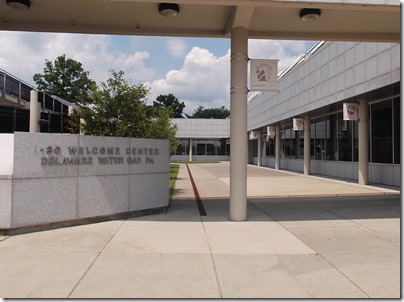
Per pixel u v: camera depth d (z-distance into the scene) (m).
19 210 7.67
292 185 18.72
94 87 12.48
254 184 19.33
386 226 8.79
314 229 8.44
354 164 21.06
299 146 31.11
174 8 8.72
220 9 9.12
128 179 9.62
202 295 4.65
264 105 35.75
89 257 6.16
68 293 4.68
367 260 6.13
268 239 7.49
